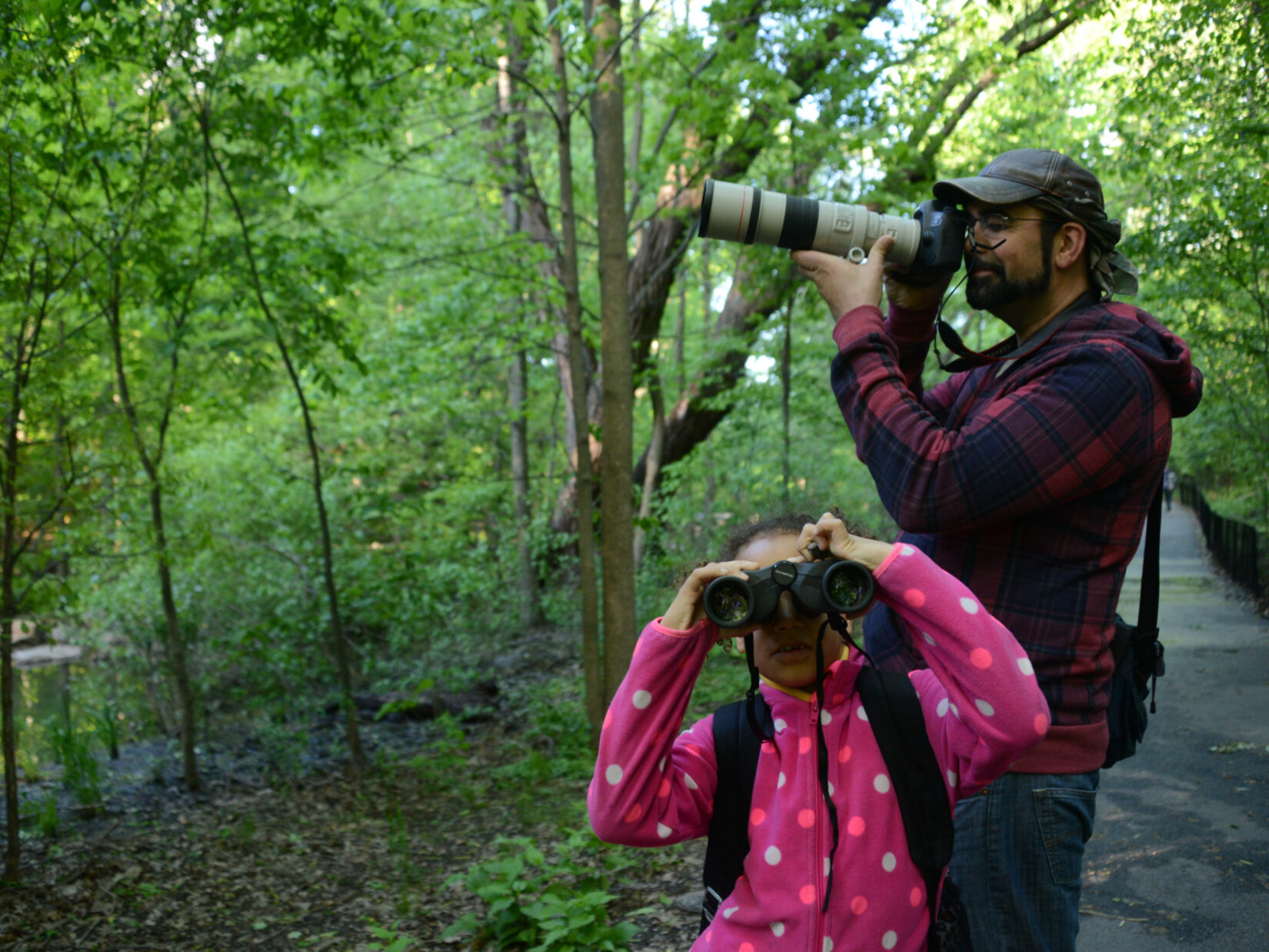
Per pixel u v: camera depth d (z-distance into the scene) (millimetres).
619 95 6832
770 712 1508
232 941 4371
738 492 12914
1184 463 21594
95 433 5625
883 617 1943
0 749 7332
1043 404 1629
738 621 1358
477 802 6520
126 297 6426
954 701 1352
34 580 5523
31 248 5477
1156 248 8523
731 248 11875
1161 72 8039
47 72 5266
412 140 12641
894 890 1407
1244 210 7926
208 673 9164
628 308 6871
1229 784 4801
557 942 3545
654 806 1438
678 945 3602
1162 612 10945
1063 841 1682
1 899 4828
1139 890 3621
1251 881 3609
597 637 7168
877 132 8586
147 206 6656
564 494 13375
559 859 4645
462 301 9961
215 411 7828
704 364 11461
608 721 1410
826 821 1433
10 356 5309
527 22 6547
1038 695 1312
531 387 15320
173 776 7605
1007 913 1688
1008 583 1715
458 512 12656
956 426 1936
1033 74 10891
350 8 6180
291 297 7168
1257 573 11984
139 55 6059
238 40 7430
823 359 11422
